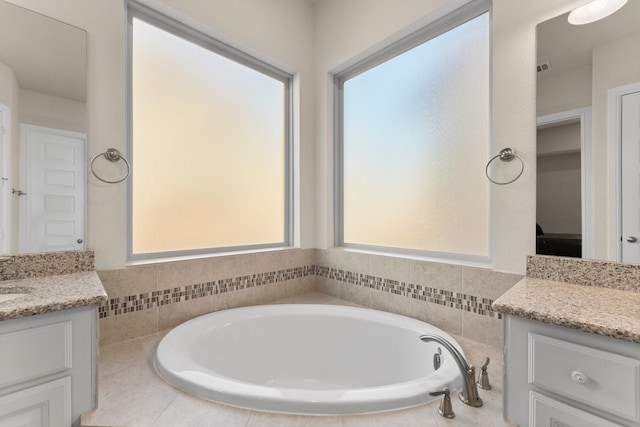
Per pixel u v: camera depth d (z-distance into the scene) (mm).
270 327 1841
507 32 1413
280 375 1816
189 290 1762
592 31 1212
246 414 948
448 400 951
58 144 1345
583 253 1224
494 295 1475
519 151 1382
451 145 1787
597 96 1199
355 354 1776
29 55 1287
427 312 1737
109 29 1483
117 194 1507
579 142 1237
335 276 2275
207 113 1984
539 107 1329
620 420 726
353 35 2131
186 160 1887
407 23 1815
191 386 1060
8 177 1229
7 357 818
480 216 1663
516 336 895
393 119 2078
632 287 1103
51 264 1306
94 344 973
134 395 1045
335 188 2420
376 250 2170
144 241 1716
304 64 2379
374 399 972
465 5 1654
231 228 2105
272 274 2172
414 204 1966
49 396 883
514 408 895
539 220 1332
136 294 1565
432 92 1873
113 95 1493
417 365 1547
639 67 1123
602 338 750
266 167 2307
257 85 2254
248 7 2023
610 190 1172
